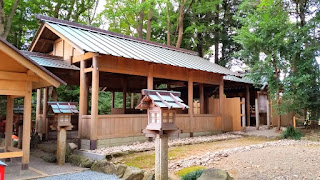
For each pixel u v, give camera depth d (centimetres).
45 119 1180
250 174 517
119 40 1159
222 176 458
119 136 924
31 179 622
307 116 1406
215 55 2620
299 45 1191
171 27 2147
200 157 702
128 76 1374
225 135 1270
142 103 495
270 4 1205
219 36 2459
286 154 672
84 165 740
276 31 1217
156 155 484
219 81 1391
